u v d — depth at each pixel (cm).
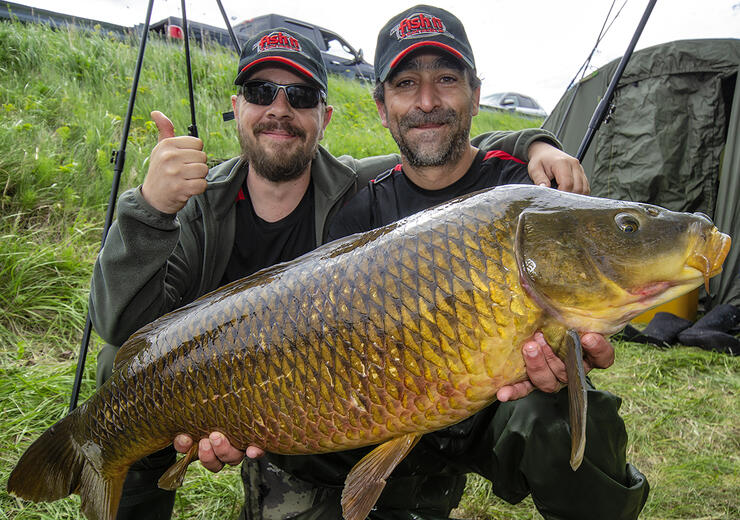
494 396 55
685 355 146
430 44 79
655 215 53
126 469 67
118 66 252
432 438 71
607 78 199
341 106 327
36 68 228
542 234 52
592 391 66
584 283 51
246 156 91
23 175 153
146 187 71
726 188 176
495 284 51
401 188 88
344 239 59
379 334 53
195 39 324
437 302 52
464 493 93
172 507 84
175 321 63
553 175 76
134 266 72
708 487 94
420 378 53
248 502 79
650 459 104
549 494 65
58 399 105
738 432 112
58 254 140
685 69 183
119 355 66
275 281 59
